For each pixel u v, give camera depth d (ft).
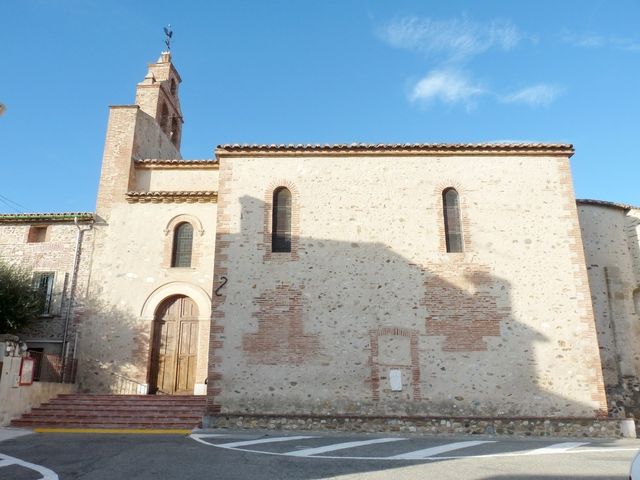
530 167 53.88
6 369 47.09
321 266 50.75
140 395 53.88
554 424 46.11
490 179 53.47
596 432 45.88
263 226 51.96
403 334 48.78
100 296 61.77
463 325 48.96
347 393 47.26
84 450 33.60
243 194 53.01
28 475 26.11
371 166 53.98
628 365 58.34
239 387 47.39
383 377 47.60
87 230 64.54
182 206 64.64
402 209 52.54
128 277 62.23
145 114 74.13
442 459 30.53
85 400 52.54
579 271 50.55
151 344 60.03
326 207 52.65
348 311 49.39
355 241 51.57
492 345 48.42
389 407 46.88
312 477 25.02
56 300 61.93
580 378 47.62
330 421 46.29
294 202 52.85
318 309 49.47
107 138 69.62
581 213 63.00
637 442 41.32
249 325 48.98
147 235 63.67
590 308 49.39
